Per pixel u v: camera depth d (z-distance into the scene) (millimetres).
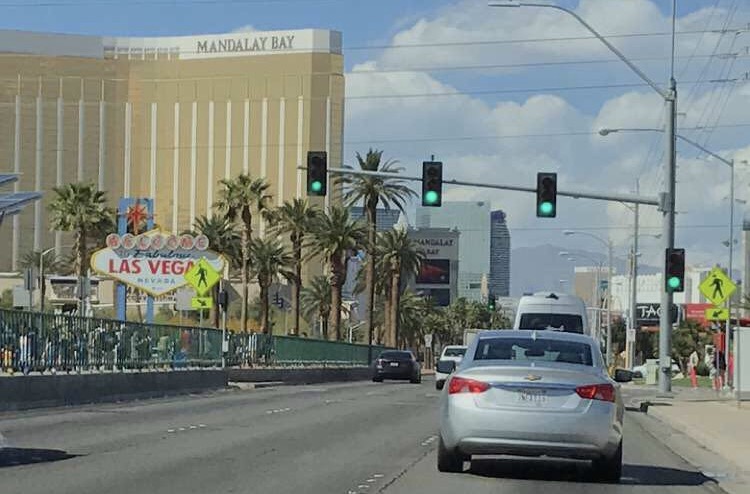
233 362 45719
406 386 47719
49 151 135875
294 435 20016
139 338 32594
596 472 14453
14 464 14586
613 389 13852
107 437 18672
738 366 31734
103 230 73812
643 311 117500
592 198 36188
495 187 34875
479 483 13883
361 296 120500
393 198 74125
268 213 80375
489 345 14914
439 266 160500
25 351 24969
